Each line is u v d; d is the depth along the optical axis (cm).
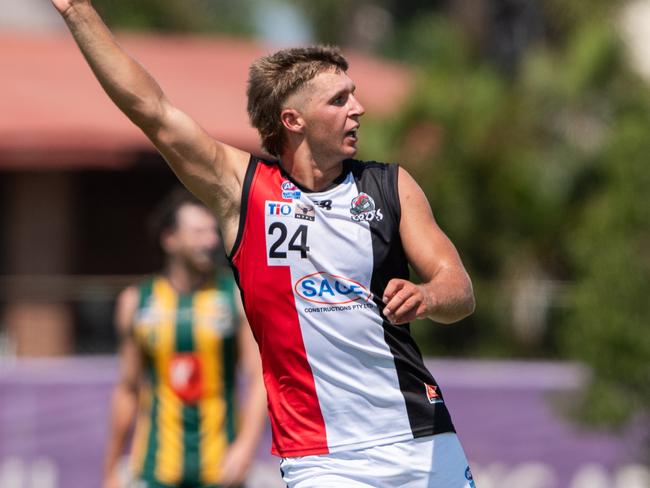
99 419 3241
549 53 5578
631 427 3334
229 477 2269
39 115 4806
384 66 8250
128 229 5159
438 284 1355
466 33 7500
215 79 6309
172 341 2358
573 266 4409
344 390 1430
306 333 1426
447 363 3572
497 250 4478
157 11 9775
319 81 1425
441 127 4653
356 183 1445
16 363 3328
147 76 1434
